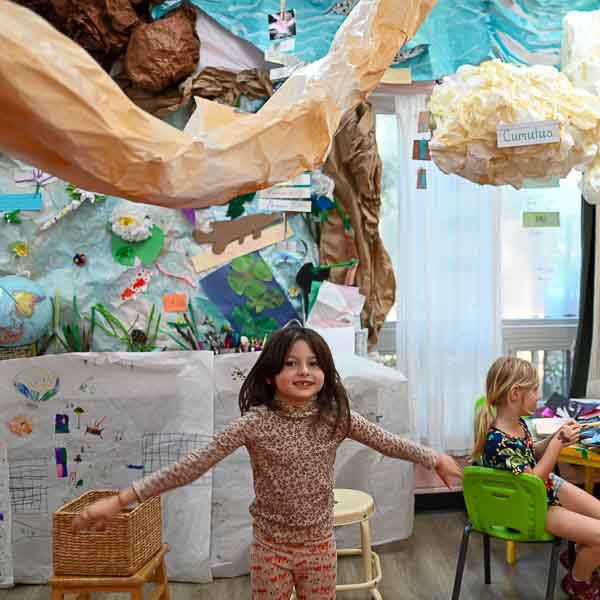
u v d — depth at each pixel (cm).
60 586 214
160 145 68
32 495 272
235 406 277
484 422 231
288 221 298
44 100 60
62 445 272
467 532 234
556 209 329
